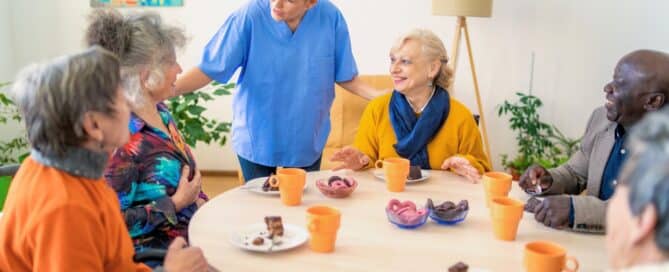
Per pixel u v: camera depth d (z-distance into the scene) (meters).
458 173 1.88
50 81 1.01
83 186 1.07
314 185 1.75
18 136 3.82
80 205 1.03
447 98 2.02
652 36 3.57
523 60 3.74
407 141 1.99
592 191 1.72
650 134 0.67
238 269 1.18
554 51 3.70
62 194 1.03
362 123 2.12
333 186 1.62
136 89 1.47
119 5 3.89
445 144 2.02
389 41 3.82
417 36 1.96
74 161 1.06
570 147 3.75
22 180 1.08
